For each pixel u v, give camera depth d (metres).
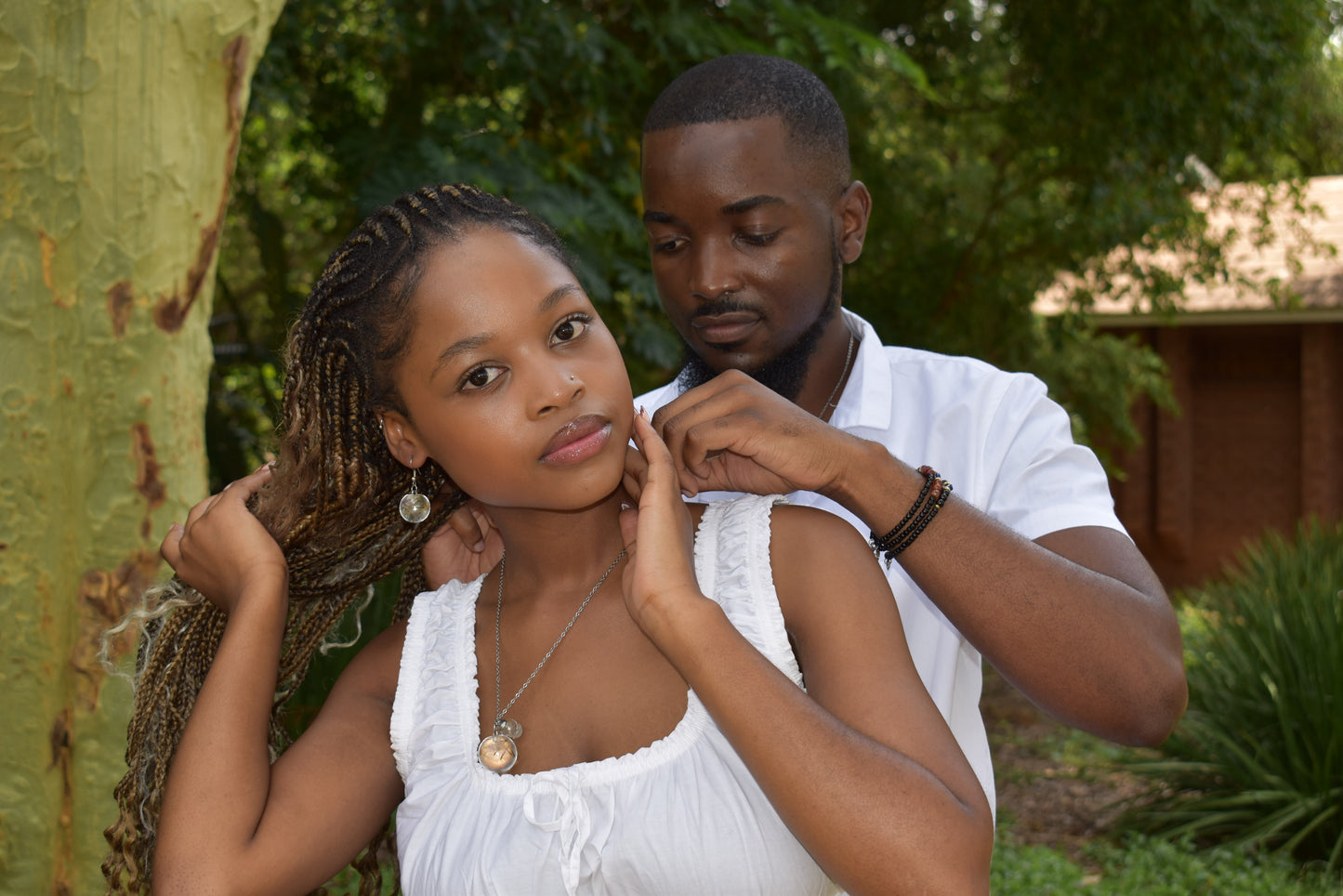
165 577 2.41
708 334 2.00
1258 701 6.39
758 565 1.48
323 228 7.69
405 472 1.70
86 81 2.28
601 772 1.42
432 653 1.60
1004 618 1.51
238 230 8.58
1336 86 9.77
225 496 1.67
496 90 5.45
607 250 5.18
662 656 1.50
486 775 1.48
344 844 1.53
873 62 7.16
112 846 1.62
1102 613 1.52
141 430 2.38
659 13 5.96
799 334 2.00
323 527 1.67
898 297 9.50
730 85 1.95
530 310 1.43
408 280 1.45
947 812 1.25
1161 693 1.52
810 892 1.41
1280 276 12.19
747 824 1.38
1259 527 12.98
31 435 2.35
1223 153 8.88
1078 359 10.90
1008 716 8.28
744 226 1.93
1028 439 1.89
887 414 1.99
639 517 1.42
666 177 1.95
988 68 8.95
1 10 2.27
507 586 1.65
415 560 1.84
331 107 6.31
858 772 1.25
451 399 1.45
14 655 2.38
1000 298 9.80
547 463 1.44
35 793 2.40
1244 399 13.09
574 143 5.84
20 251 2.32
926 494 1.52
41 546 2.37
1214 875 5.46
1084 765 7.21
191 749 1.48
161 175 2.33
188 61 2.35
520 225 1.50
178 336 2.42
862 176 8.57
